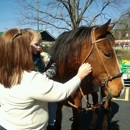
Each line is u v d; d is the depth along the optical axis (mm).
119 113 4559
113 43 1979
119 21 15586
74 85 1398
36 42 1484
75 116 2490
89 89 2664
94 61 1951
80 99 2459
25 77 1282
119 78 1948
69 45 2143
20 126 1318
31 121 1319
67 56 2168
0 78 1331
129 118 4238
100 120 4117
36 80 1275
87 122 4031
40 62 1747
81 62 2047
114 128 3742
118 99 5891
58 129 2723
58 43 2324
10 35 1329
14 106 1302
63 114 4520
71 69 2195
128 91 6969
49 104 2420
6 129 1336
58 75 2338
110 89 1946
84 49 2002
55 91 1295
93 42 1947
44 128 1418
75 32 2143
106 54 1904
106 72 1930
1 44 1326
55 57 2309
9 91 1301
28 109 1313
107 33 2016
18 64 1293
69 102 2387
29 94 1258
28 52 1324
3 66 1319
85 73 1527
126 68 8102
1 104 1389
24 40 1322
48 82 1301
